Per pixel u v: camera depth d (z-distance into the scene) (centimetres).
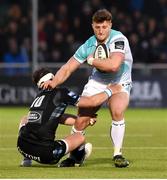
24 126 2591
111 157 2975
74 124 2678
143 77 6056
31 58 6719
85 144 2662
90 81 2730
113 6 7100
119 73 2709
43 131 2550
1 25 7056
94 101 2655
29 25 6819
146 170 2561
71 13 6994
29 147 2559
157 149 3294
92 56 2698
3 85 6106
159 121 4941
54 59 6725
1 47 6688
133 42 6694
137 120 5019
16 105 6109
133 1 7162
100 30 2658
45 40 6788
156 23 7012
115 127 2678
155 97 6056
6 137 3834
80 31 6875
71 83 5919
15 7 7069
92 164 2739
